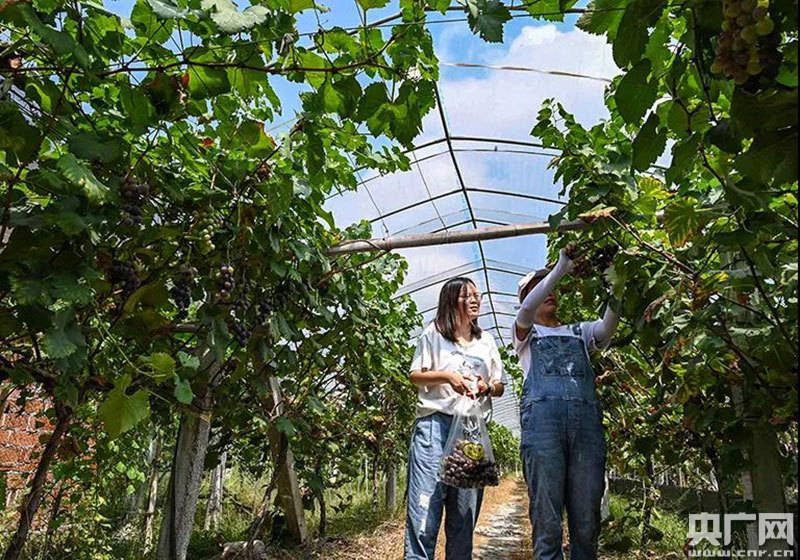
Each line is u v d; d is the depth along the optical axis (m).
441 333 3.02
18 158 1.45
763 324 1.94
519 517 9.30
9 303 1.69
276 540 4.96
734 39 1.02
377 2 1.50
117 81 1.68
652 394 3.49
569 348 2.55
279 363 3.17
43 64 1.75
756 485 2.04
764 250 1.58
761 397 1.95
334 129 2.23
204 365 2.79
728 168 1.56
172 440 5.44
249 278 2.71
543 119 2.45
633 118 1.28
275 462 4.53
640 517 4.51
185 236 2.25
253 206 2.49
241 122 2.25
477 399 2.87
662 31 1.37
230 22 1.40
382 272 4.38
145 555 4.25
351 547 5.36
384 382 6.15
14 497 4.05
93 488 4.16
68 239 1.53
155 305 2.04
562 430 2.38
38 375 1.83
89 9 1.60
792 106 0.95
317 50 1.64
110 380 2.11
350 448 6.37
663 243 2.65
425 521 2.66
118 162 1.72
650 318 2.13
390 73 1.64
